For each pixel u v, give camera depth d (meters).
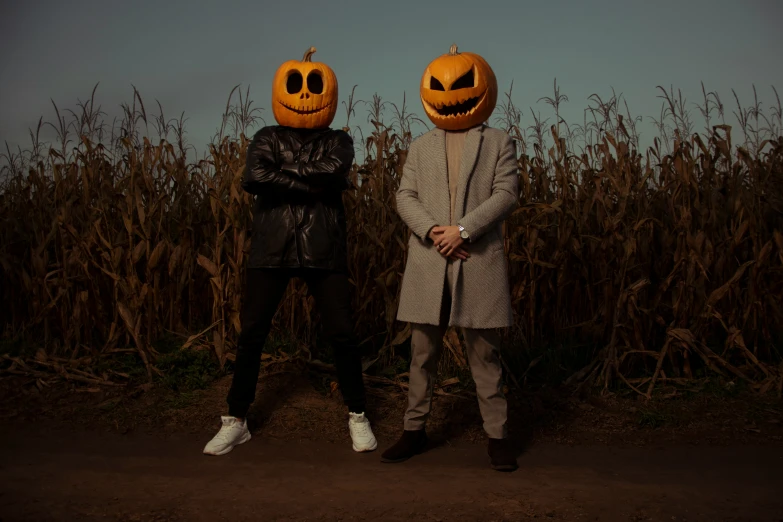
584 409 3.59
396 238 4.11
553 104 4.90
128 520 2.12
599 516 2.17
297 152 3.06
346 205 4.38
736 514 2.18
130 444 3.09
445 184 2.81
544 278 4.38
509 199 2.73
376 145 4.34
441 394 3.78
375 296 4.36
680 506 2.26
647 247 4.11
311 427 3.33
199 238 4.75
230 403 3.04
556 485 2.51
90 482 2.48
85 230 4.42
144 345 4.22
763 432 3.26
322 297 3.01
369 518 2.16
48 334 4.49
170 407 3.56
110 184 4.57
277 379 3.91
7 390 3.77
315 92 3.20
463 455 2.99
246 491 2.43
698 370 4.06
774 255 4.29
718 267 4.12
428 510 2.23
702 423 3.39
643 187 4.11
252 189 2.98
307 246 2.92
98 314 4.37
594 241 4.28
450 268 2.75
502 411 2.79
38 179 4.85
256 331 2.99
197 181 4.76
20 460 2.77
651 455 2.97
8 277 4.67
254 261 2.95
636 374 4.09
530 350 4.20
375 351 4.36
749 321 4.20
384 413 3.57
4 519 2.08
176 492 2.40
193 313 4.75
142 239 4.18
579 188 4.46
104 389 3.82
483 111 2.84
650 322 4.08
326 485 2.52
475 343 2.79
